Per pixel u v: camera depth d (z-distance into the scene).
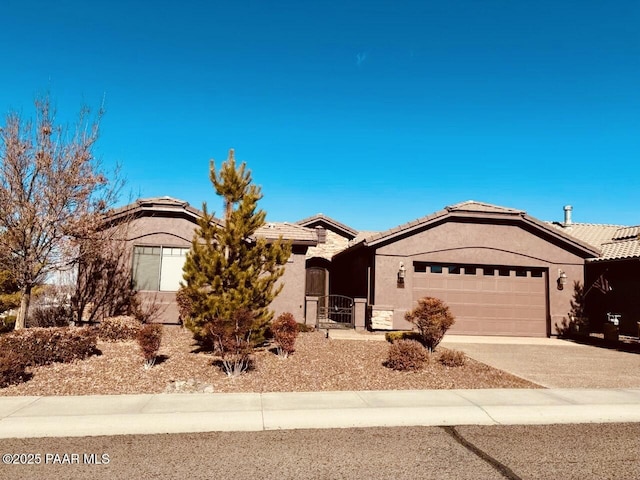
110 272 16.12
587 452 6.20
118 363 10.55
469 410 8.02
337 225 25.67
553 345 16.23
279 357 11.47
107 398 8.34
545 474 5.44
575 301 18.53
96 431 6.80
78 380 9.37
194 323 11.71
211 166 12.06
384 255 18.09
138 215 16.91
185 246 16.98
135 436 6.66
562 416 7.83
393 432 6.98
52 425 6.86
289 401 8.36
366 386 9.61
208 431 6.93
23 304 12.13
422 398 8.73
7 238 11.70
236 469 5.49
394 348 11.11
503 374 10.88
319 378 10.03
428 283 18.30
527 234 18.70
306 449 6.20
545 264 18.64
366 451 6.15
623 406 8.36
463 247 18.38
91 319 15.87
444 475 5.38
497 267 18.66
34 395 8.46
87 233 12.30
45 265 12.31
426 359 11.13
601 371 11.65
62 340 10.52
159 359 11.00
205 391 9.02
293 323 11.58
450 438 6.74
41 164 11.61
